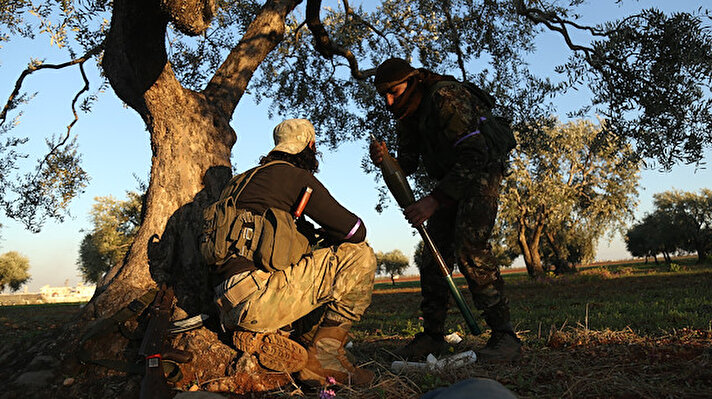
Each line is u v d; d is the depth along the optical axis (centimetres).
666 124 429
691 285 1360
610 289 1504
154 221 357
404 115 313
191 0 275
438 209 306
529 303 1070
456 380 260
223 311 254
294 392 247
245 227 251
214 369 267
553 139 573
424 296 333
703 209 5078
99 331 282
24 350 291
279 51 836
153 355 245
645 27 448
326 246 281
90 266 4175
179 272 342
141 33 340
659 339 324
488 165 306
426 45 788
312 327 279
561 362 284
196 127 397
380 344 402
